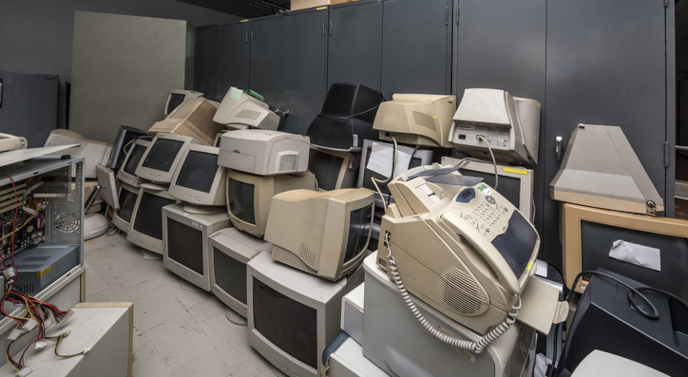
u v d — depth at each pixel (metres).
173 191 2.17
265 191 1.79
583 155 1.59
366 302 1.08
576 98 1.75
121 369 1.27
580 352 1.08
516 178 1.65
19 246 1.31
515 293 0.73
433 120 1.92
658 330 0.96
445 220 0.81
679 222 1.33
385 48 2.45
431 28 2.25
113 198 2.80
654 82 1.56
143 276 2.27
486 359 0.81
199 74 3.66
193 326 1.78
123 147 3.01
